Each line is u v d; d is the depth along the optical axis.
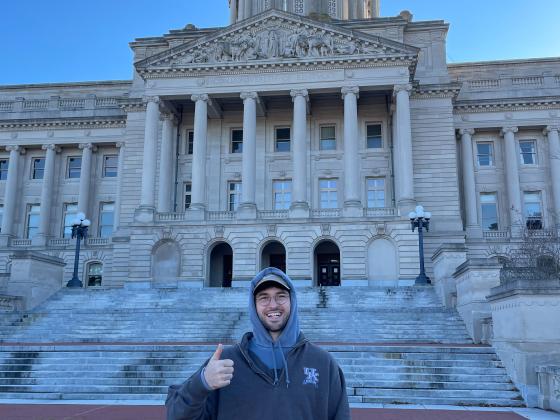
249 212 44.59
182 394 3.82
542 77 53.50
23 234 57.50
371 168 49.22
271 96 48.59
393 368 17.64
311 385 4.13
